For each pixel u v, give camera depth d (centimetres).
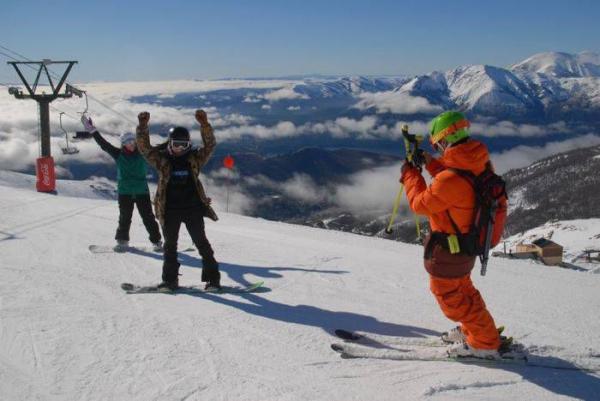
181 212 464
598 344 358
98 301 427
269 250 677
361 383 293
